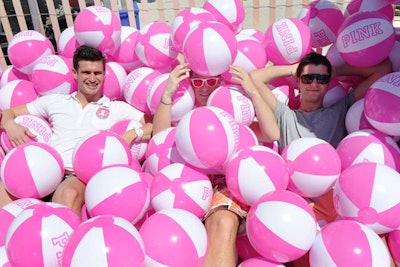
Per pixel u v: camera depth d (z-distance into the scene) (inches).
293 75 133.3
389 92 106.8
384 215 91.0
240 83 121.6
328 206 112.3
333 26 151.3
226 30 119.8
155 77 141.1
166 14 308.8
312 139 110.6
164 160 112.4
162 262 82.9
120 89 149.9
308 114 129.2
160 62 145.9
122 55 158.4
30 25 239.8
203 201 101.3
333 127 127.9
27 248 82.4
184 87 127.0
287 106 132.0
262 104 121.5
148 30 144.8
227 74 130.1
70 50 160.7
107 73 146.3
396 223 93.0
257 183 97.3
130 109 143.8
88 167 111.2
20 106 143.4
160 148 114.0
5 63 214.7
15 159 111.5
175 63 157.2
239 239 105.3
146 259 83.7
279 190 93.3
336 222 90.0
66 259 74.9
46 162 113.0
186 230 86.2
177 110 126.3
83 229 77.8
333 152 108.3
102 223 78.4
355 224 87.4
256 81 130.0
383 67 127.6
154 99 130.0
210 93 130.0
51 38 241.1
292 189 110.0
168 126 125.5
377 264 80.8
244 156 100.5
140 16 225.8
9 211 103.3
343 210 96.3
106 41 144.3
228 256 94.3
